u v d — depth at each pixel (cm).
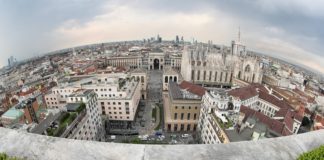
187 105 9712
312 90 16975
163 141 9175
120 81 11294
